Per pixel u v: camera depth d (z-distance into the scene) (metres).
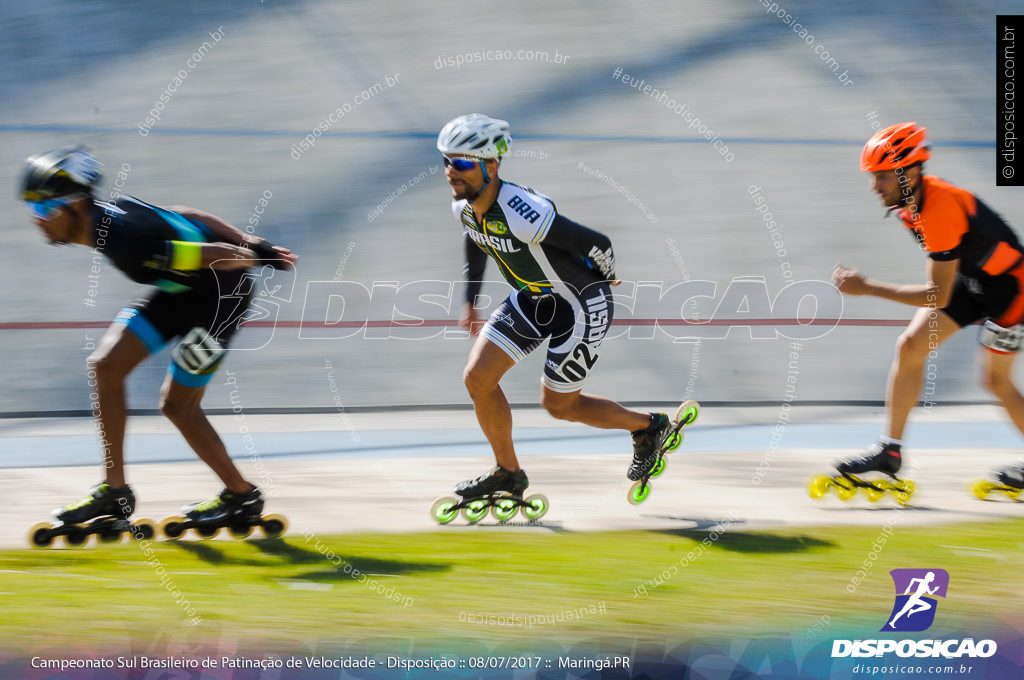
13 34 35.31
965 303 12.45
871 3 40.44
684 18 38.84
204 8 38.28
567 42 36.69
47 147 28.59
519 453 14.60
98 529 10.48
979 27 38.78
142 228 9.66
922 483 13.29
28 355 18.58
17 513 11.62
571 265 11.11
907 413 12.20
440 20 38.00
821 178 28.58
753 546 10.76
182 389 10.26
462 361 19.19
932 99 33.91
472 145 10.36
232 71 33.94
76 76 33.22
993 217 11.84
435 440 15.18
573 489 12.86
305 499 12.27
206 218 10.70
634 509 12.05
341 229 25.02
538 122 31.47
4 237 23.97
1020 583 9.88
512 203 10.62
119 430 10.33
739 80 34.66
